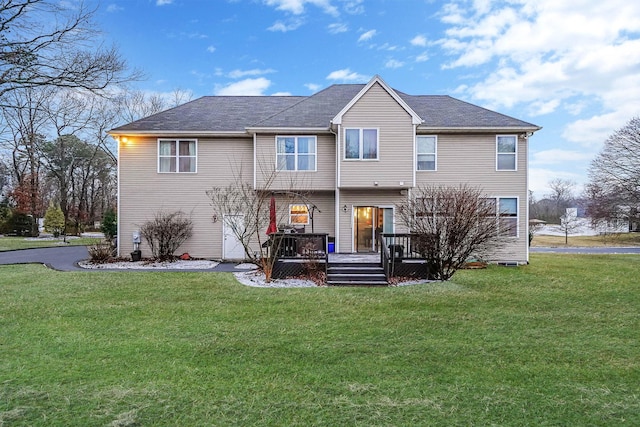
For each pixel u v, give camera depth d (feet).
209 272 39.65
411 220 38.45
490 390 12.91
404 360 15.62
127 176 50.70
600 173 94.43
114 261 47.96
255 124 48.91
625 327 20.34
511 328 20.15
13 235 104.88
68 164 126.11
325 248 35.76
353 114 46.09
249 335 18.80
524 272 40.50
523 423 10.86
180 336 18.54
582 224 117.29
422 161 49.65
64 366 14.66
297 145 49.44
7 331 18.94
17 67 45.27
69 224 115.03
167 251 49.16
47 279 34.27
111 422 10.73
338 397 12.35
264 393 12.62
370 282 33.71
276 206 50.03
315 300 26.71
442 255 35.63
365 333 19.22
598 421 10.98
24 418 10.91
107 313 22.70
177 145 50.90
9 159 113.50
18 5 44.32
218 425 10.67
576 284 33.06
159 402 11.93
